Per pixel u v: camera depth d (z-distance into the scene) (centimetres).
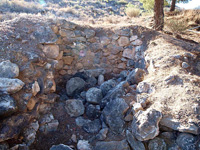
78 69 591
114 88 422
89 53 605
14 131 278
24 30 475
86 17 1408
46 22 539
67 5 1869
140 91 381
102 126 352
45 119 356
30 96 330
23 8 1298
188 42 584
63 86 539
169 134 278
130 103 347
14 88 300
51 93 422
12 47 395
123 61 621
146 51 538
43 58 430
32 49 438
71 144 326
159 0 698
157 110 297
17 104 307
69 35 576
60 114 388
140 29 620
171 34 672
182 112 286
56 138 335
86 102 442
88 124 361
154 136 277
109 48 619
